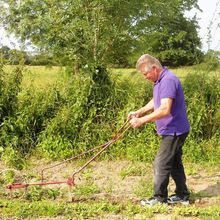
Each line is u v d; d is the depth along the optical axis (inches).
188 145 207.2
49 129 209.2
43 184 159.3
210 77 219.9
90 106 213.6
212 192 167.9
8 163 196.5
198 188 172.7
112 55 307.3
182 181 154.2
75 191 165.3
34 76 223.9
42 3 338.3
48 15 286.0
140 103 212.2
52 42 288.2
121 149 206.8
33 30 327.9
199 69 221.5
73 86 219.8
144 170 189.9
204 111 209.8
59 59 289.9
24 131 210.4
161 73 144.2
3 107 213.6
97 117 213.0
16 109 215.8
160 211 146.7
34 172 190.1
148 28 356.5
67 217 143.5
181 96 145.4
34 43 314.8
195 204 155.6
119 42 307.4
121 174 186.4
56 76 233.9
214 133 212.4
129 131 210.4
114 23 289.7
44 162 201.9
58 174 188.4
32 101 217.5
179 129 145.9
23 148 208.7
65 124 209.2
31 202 155.8
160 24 371.6
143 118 142.2
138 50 350.6
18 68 219.9
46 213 145.6
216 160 201.5
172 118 145.2
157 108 144.8
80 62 261.6
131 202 156.8
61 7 290.8
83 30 263.3
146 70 143.6
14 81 218.5
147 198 159.8
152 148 205.5
